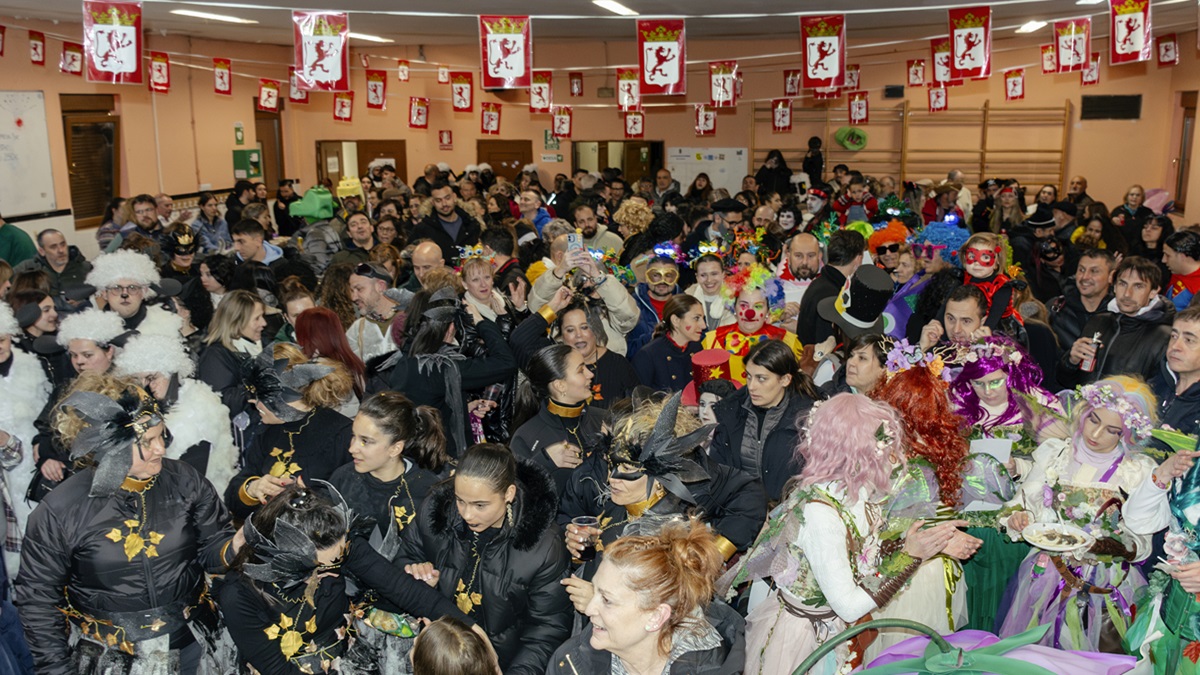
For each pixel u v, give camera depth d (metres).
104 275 5.25
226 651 3.46
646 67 7.46
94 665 3.18
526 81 6.93
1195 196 13.43
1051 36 15.86
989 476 3.58
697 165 19.05
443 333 4.64
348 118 14.18
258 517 3.03
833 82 7.47
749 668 3.25
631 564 2.41
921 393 3.39
